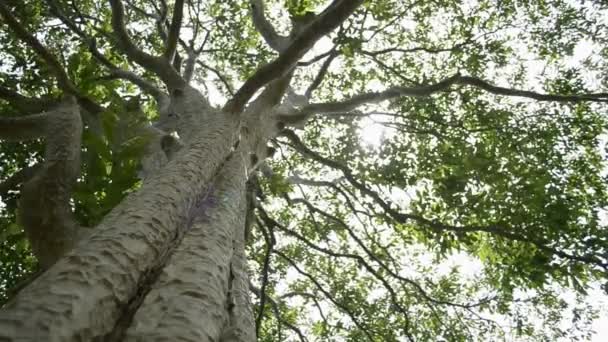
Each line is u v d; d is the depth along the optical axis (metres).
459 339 10.45
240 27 11.54
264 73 4.96
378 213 9.51
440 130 10.02
